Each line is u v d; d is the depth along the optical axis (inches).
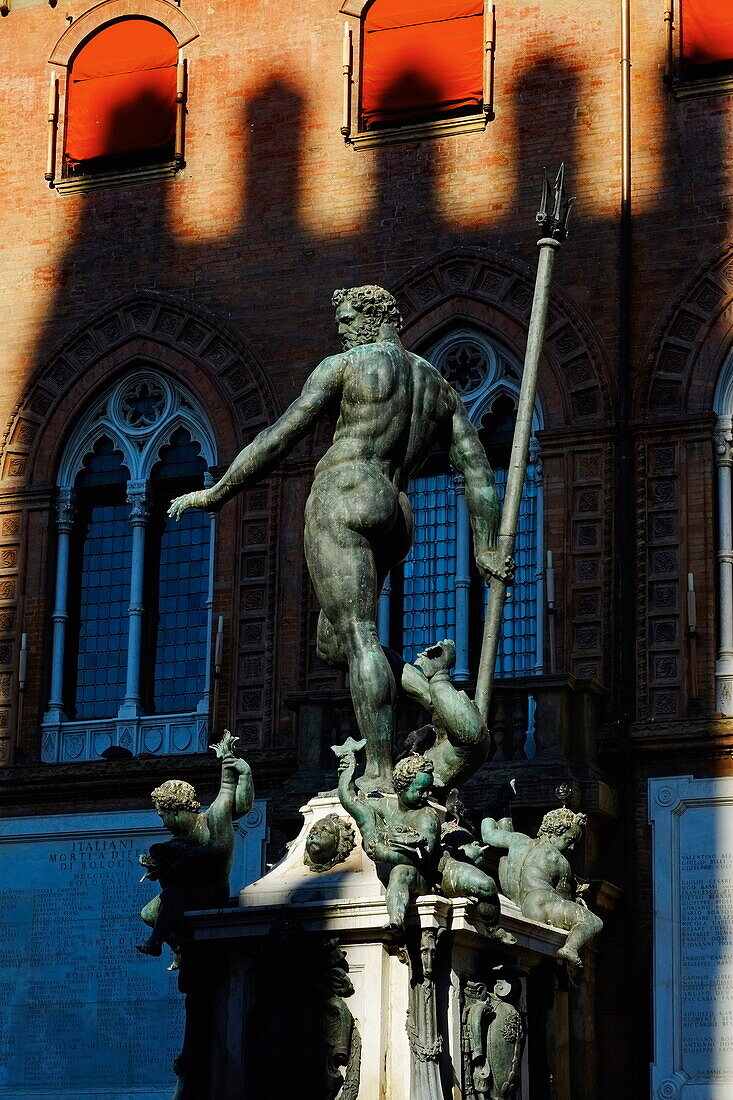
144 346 1779.0
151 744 1702.8
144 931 1657.2
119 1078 1641.2
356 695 575.8
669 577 1579.7
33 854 1699.1
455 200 1710.1
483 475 613.0
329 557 585.3
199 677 1720.0
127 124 1834.4
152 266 1792.6
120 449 1782.7
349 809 537.0
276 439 590.2
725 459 1598.2
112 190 1818.4
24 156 1851.6
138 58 1841.8
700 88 1653.5
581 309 1646.2
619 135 1669.5
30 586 1765.5
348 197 1742.1
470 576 1654.8
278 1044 534.0
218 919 548.7
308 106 1774.1
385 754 572.4
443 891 528.7
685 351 1616.6
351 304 611.8
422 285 1702.8
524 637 1626.5
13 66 1875.0
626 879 1526.8
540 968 589.0
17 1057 1669.5
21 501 1785.2
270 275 1753.2
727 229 1624.0
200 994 555.8
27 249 1831.9
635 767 1545.3
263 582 1694.1
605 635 1582.2
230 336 1749.5
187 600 1742.1
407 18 1764.3
